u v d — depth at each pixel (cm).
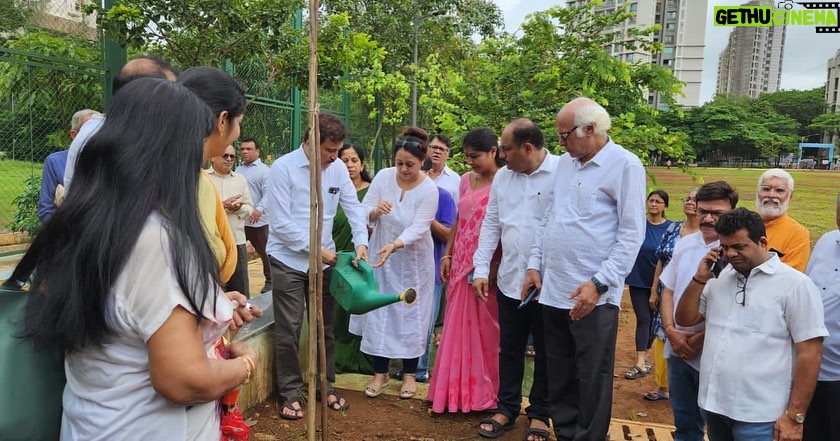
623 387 482
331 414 388
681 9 9612
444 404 388
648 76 720
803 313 241
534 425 360
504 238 358
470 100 767
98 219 133
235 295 197
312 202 250
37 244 140
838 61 10125
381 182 430
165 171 140
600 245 303
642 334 503
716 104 7781
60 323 131
